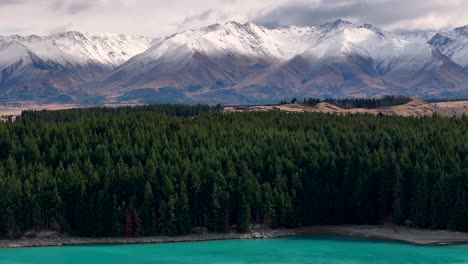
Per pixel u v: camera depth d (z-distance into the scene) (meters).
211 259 184.50
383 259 182.75
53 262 183.12
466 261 179.75
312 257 185.88
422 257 185.12
